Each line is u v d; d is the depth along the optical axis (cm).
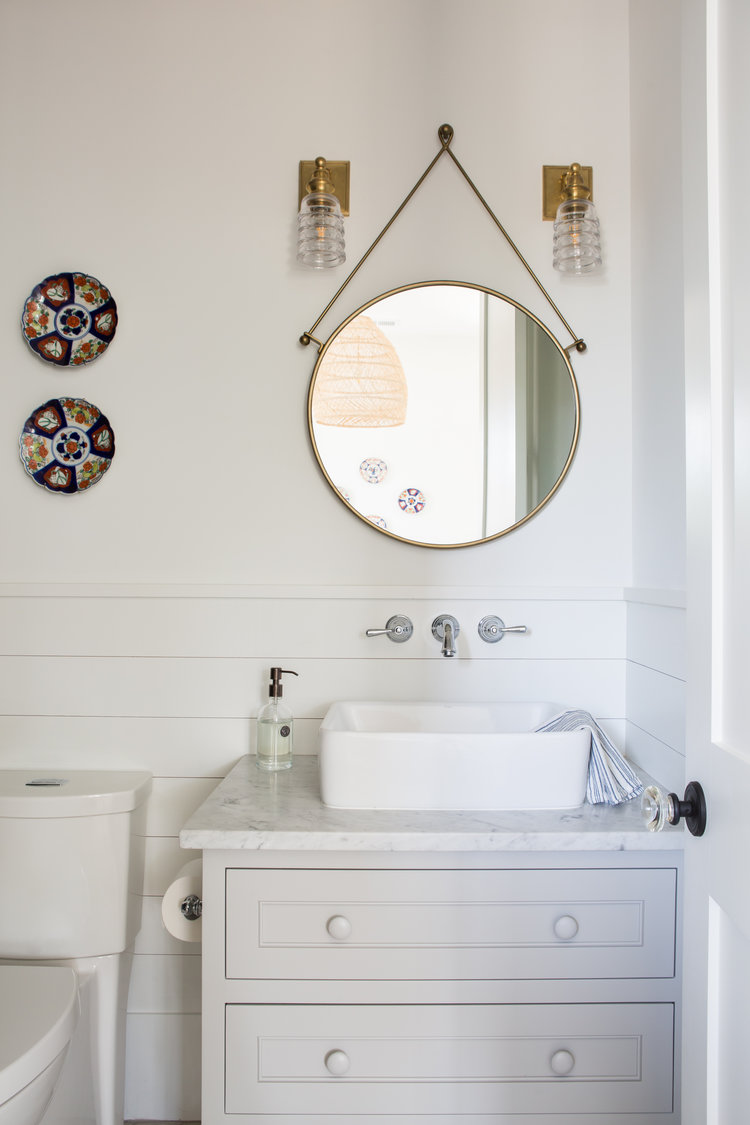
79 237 190
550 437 191
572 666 191
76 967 167
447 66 191
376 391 190
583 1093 142
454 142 191
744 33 86
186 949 187
